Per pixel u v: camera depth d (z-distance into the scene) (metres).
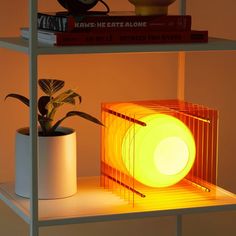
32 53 1.90
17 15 2.31
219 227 2.58
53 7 2.33
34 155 1.94
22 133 2.14
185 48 2.01
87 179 2.27
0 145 2.35
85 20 1.96
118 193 2.15
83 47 1.93
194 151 2.13
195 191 2.16
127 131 2.09
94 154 2.43
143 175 2.09
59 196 2.10
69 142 2.11
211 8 2.47
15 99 2.34
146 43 2.00
